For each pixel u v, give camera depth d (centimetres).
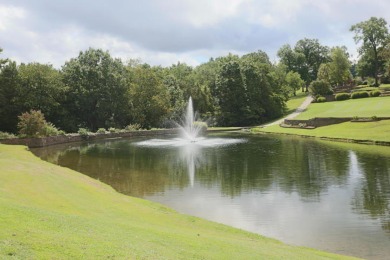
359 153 3144
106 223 1069
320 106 8200
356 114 5631
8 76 5784
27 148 3894
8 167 2075
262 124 8238
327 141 4262
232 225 1391
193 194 1862
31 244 749
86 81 6762
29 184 1655
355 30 10319
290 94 11500
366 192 1831
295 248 1096
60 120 6369
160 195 1848
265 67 9456
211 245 967
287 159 2945
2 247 706
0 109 5597
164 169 2600
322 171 2392
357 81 11088
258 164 2736
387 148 3428
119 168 2667
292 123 6244
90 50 7106
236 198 1772
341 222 1403
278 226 1373
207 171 2491
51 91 6116
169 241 947
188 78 9944
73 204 1384
